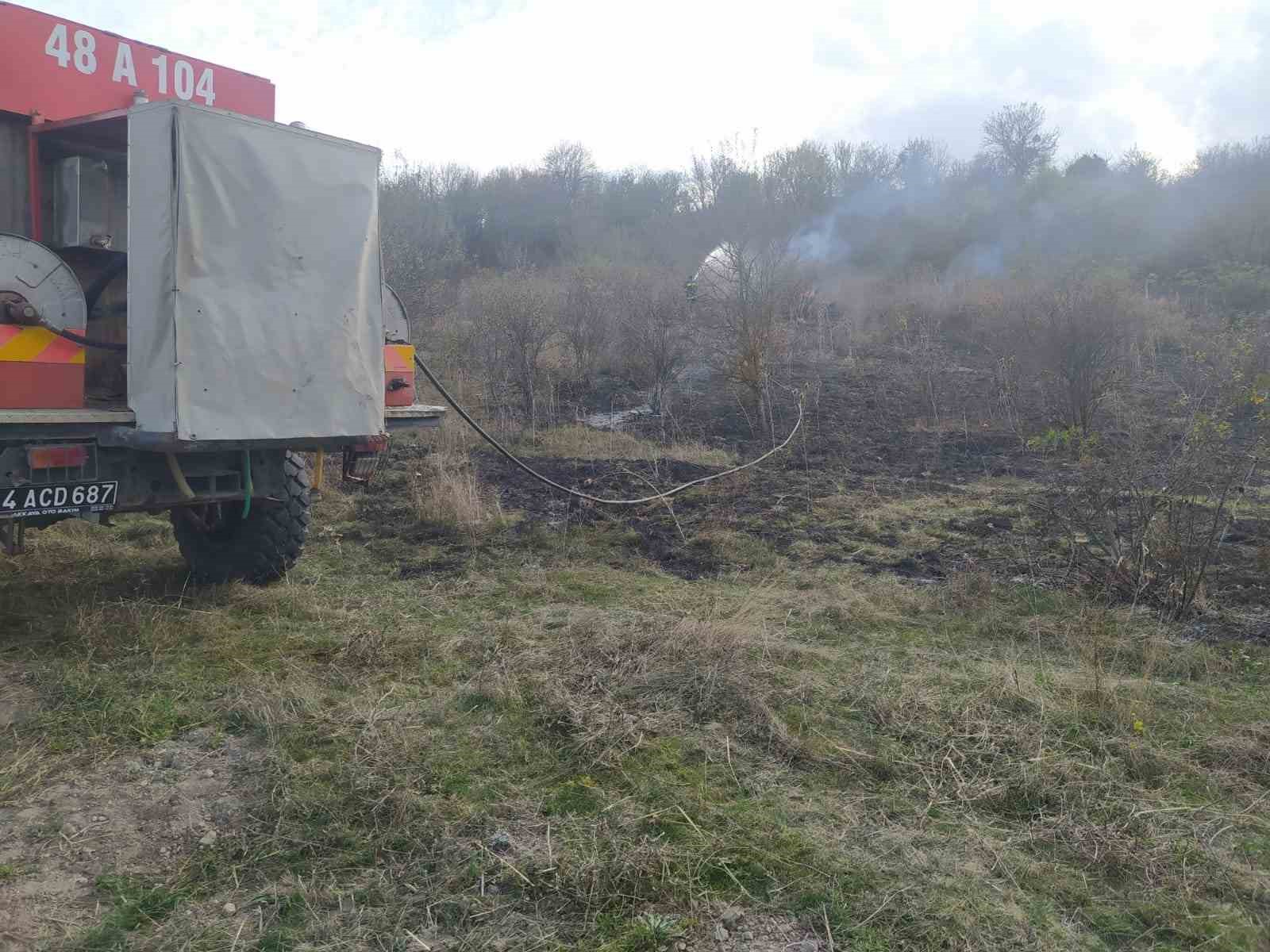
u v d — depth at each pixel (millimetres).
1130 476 5688
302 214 4734
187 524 5852
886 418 11938
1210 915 2621
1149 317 15328
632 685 4082
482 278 21484
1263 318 15180
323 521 7355
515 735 3686
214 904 2688
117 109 5125
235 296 4480
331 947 2500
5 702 3980
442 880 2777
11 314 4176
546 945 2508
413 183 29141
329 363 4906
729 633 4625
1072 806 3160
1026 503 7781
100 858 2910
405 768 3412
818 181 30406
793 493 8320
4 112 4723
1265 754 3490
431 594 5617
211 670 4359
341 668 4410
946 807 3193
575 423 11562
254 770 3438
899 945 2506
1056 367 10531
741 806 3188
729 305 12102
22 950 2477
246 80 5680
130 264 4430
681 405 12602
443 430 10609
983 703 3910
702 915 2625
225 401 4480
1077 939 2531
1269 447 5941
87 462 4508
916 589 5637
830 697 4047
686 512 7746
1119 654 4590
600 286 16016
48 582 5668
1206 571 5812
